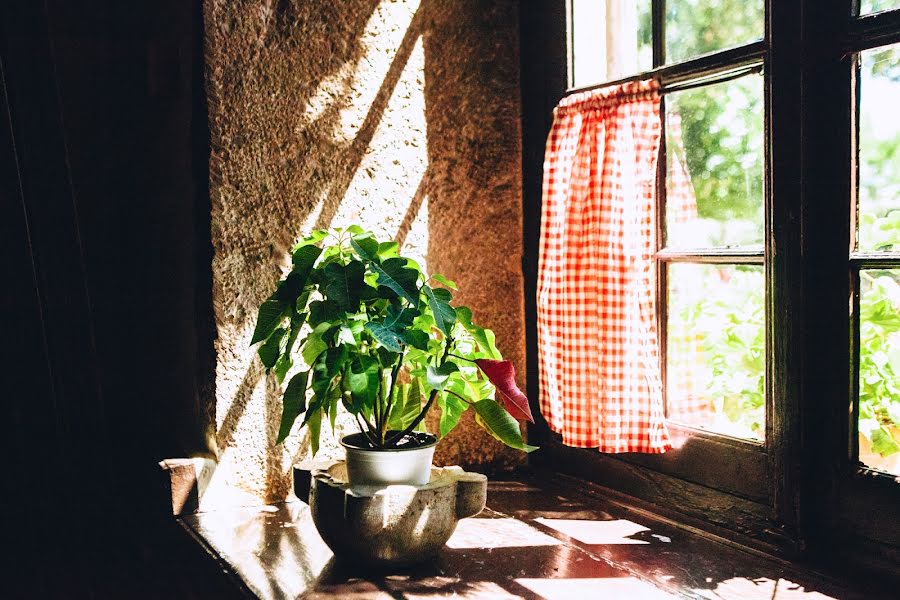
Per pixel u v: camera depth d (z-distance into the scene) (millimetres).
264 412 1754
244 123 1676
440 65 1878
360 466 1320
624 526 1562
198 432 1769
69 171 1827
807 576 1279
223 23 1630
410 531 1283
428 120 1873
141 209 1879
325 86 1763
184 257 1750
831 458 1309
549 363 1771
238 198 1685
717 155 1526
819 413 1320
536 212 1922
